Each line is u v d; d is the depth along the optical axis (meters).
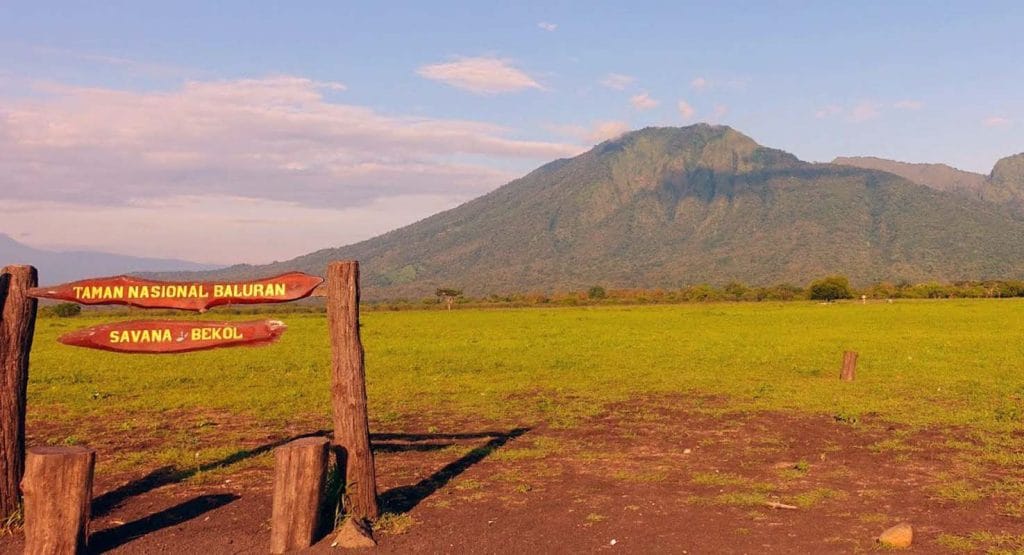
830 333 38.06
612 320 52.16
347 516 8.50
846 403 16.80
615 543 8.07
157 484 10.52
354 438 8.64
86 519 7.80
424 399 18.23
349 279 8.71
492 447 12.72
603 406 17.00
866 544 7.98
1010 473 10.81
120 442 13.45
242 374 23.34
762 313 59.56
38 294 8.59
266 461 11.73
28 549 7.59
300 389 20.09
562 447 12.68
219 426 15.01
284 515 7.96
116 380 22.12
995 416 15.05
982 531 8.35
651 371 23.06
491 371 23.58
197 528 8.70
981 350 28.50
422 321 53.59
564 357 27.16
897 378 21.02
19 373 8.55
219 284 8.86
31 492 7.58
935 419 14.84
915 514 8.98
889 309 62.97
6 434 8.45
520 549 7.94
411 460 11.87
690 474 10.87
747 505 9.33
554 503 9.48
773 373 22.45
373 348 31.55
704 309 69.81
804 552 7.77
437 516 9.02
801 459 11.73
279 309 74.56
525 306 89.25
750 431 13.96
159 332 8.88
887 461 11.58
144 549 8.06
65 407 17.44
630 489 10.09
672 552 7.82
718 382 20.52
